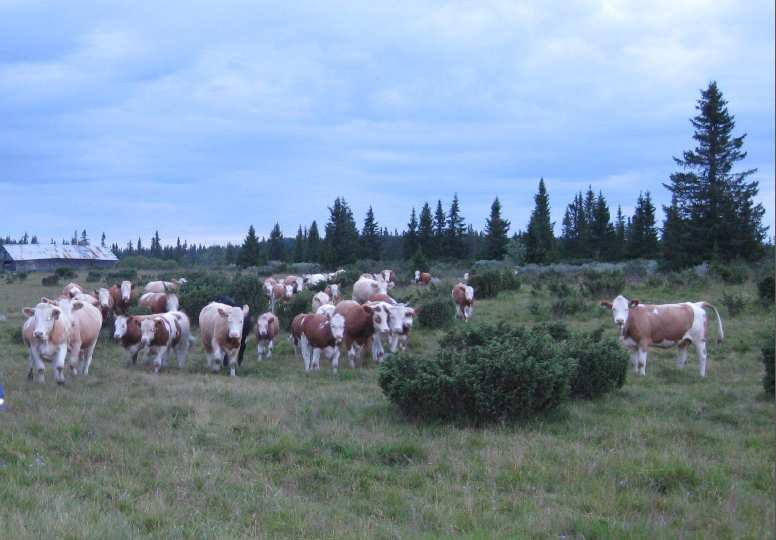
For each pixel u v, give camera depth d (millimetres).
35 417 10828
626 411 11977
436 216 84938
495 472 8789
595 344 13297
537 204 80375
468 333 14242
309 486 8430
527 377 10828
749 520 7367
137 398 12703
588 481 8523
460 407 11133
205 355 19859
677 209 46688
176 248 169250
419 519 7406
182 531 6863
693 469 8672
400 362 11727
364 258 84062
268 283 35469
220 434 10305
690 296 28500
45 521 6711
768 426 11102
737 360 16594
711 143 45875
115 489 7930
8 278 60781
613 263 58125
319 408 12039
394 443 9781
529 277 44781
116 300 25312
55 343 13742
